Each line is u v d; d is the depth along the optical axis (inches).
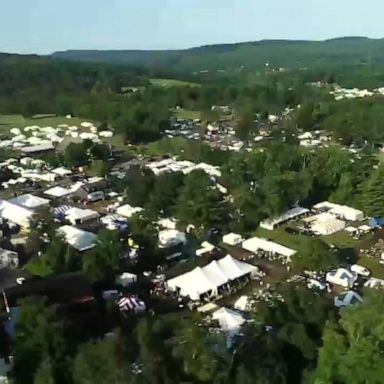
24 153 5693.9
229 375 1715.1
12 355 1911.9
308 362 1877.5
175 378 1673.2
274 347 1849.2
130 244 2938.0
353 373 1718.8
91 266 2571.4
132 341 1835.6
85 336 2119.8
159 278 2753.4
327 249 2866.6
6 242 3203.7
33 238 3048.7
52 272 2620.6
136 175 4264.3
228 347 1886.1
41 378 1654.8
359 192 3924.7
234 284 2696.9
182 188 3740.2
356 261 3048.7
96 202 4151.1
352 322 1828.2
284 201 3656.5
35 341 1787.6
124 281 2657.5
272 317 2036.2
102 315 2324.1
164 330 1859.0
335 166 4266.7
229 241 3257.9
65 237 3034.0
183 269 2908.5
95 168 4963.1
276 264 2972.4
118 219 3612.2
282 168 4377.5
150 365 1644.9
